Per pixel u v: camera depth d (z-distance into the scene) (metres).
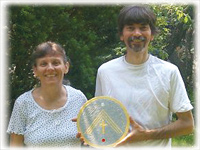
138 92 2.50
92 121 2.55
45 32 4.62
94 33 5.27
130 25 2.50
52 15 4.75
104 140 2.52
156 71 2.51
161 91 2.48
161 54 5.08
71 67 4.97
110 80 2.58
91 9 5.27
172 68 2.50
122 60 2.60
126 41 2.52
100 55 5.52
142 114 2.50
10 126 2.60
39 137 2.54
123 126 2.50
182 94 2.47
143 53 2.51
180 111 2.46
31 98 2.61
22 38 4.55
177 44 6.54
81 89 5.05
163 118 2.55
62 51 2.62
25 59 4.68
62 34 4.99
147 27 2.50
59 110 2.59
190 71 6.93
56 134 2.55
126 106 2.53
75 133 2.60
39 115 2.58
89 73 5.00
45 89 2.59
